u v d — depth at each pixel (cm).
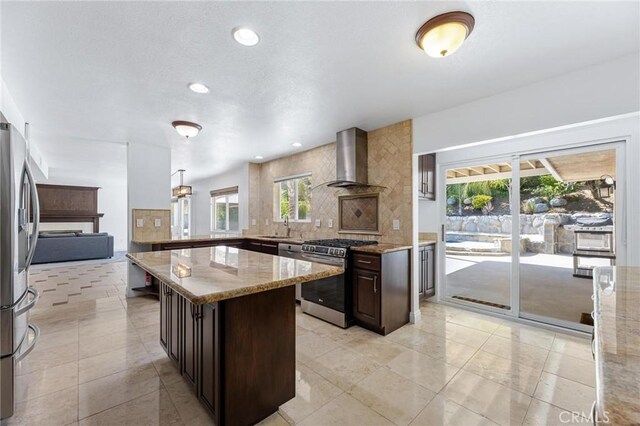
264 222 568
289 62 206
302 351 251
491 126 262
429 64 209
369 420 167
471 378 207
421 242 371
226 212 732
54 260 690
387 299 290
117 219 968
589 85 213
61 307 368
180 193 708
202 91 252
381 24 166
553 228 302
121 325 308
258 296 163
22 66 208
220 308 150
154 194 437
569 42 183
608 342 77
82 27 167
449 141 291
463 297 374
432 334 286
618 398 52
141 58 200
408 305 319
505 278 341
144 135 382
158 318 329
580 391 191
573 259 291
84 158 536
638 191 246
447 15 156
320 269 181
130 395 188
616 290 131
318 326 310
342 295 307
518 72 221
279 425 162
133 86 241
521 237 321
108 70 215
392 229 344
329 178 430
